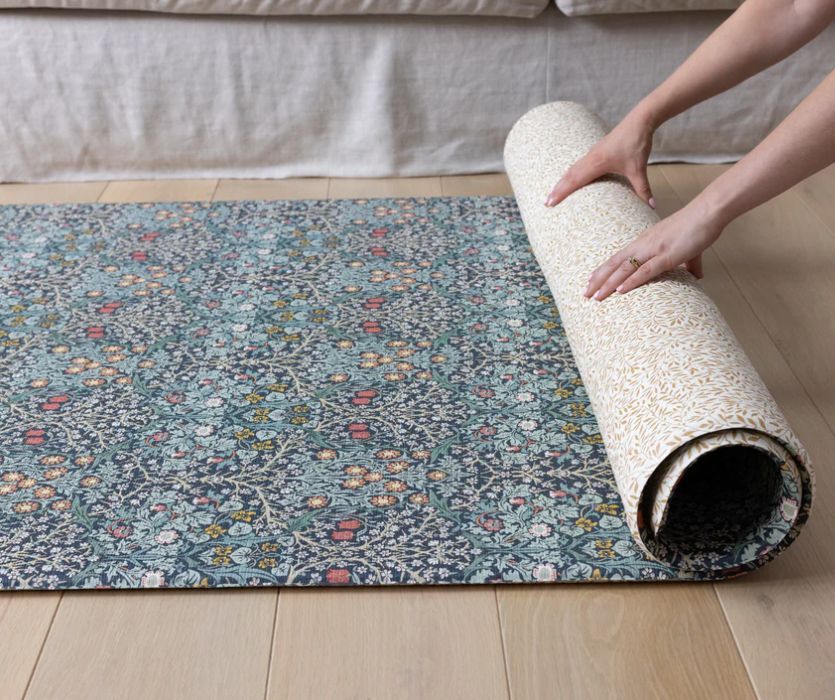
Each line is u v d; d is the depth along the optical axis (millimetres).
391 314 1797
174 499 1373
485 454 1445
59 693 1124
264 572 1255
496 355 1674
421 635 1188
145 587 1246
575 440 1470
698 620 1207
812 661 1150
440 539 1300
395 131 2416
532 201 1861
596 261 1543
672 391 1226
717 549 1235
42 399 1582
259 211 2211
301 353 1688
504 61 2355
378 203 2238
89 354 1696
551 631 1192
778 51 1625
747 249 2047
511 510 1344
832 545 1312
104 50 2324
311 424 1514
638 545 1278
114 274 1950
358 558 1272
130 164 2467
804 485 1194
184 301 1852
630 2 2242
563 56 2352
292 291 1879
